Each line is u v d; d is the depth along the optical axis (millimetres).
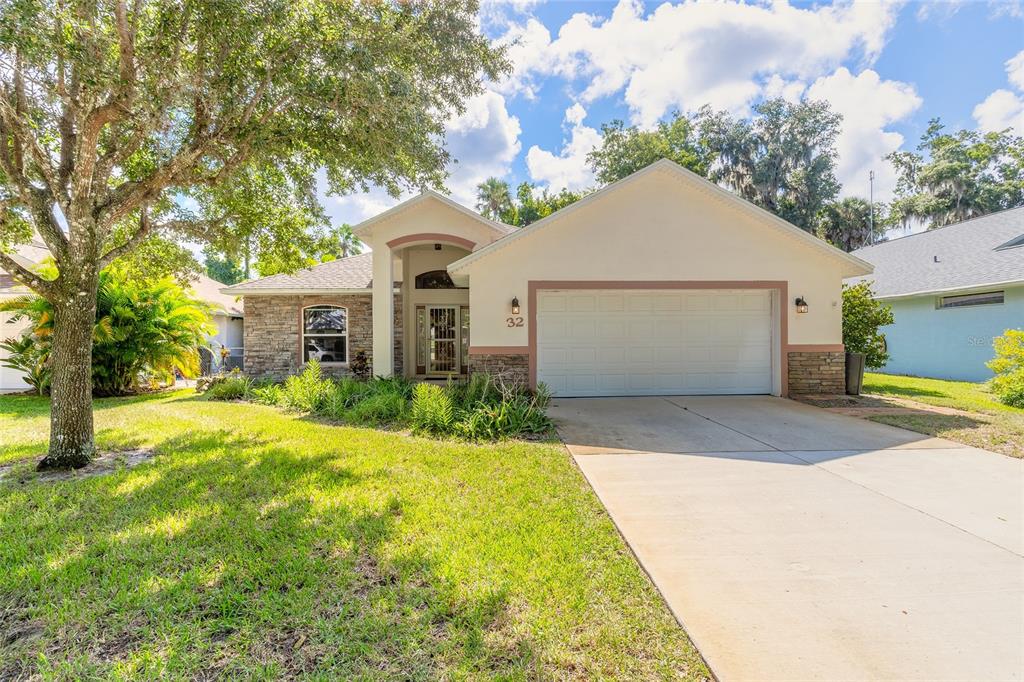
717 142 34781
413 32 6559
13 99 5371
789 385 11188
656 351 11273
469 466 5797
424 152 7078
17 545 3709
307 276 16219
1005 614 2895
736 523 4195
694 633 2723
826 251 10984
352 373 15039
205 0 4980
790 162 34438
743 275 11047
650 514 4387
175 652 2537
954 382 14102
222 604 2939
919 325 15938
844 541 3848
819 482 5266
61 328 5773
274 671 2412
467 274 11266
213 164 7410
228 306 23281
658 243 10945
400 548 3666
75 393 5812
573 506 4562
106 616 2867
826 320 11141
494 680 2367
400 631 2723
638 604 2998
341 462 5906
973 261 15234
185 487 4953
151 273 9758
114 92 5141
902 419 8438
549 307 11102
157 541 3764
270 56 5875
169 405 10734
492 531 3975
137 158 7477
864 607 2971
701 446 6809
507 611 2904
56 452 5703
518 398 8961
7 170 5434
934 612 2916
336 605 2969
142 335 12531
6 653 2570
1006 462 5980
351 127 6633
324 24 5953
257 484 5039
